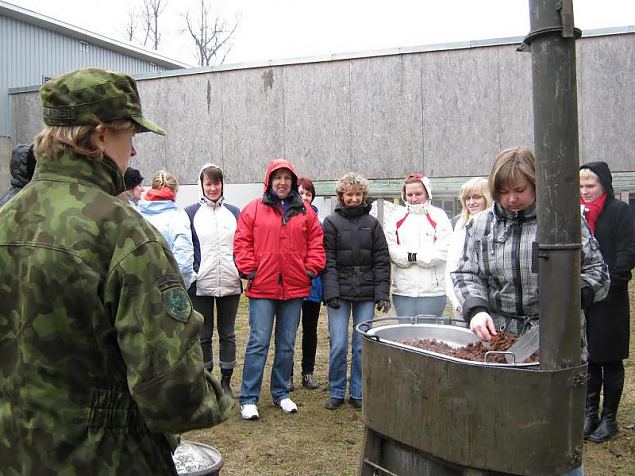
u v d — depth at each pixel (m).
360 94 8.35
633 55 7.06
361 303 4.36
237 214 4.59
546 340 1.78
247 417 4.18
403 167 8.18
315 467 3.47
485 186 3.81
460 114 7.86
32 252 1.26
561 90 1.68
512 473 1.81
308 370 4.96
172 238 4.14
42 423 1.24
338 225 4.32
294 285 4.21
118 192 1.42
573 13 1.66
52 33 13.66
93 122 1.33
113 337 1.28
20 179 3.11
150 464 1.36
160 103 9.51
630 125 7.11
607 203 3.73
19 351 1.26
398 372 2.04
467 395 1.86
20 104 11.36
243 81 8.98
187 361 1.25
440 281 4.33
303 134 8.68
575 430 1.82
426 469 2.03
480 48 7.73
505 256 2.29
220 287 4.38
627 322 3.71
